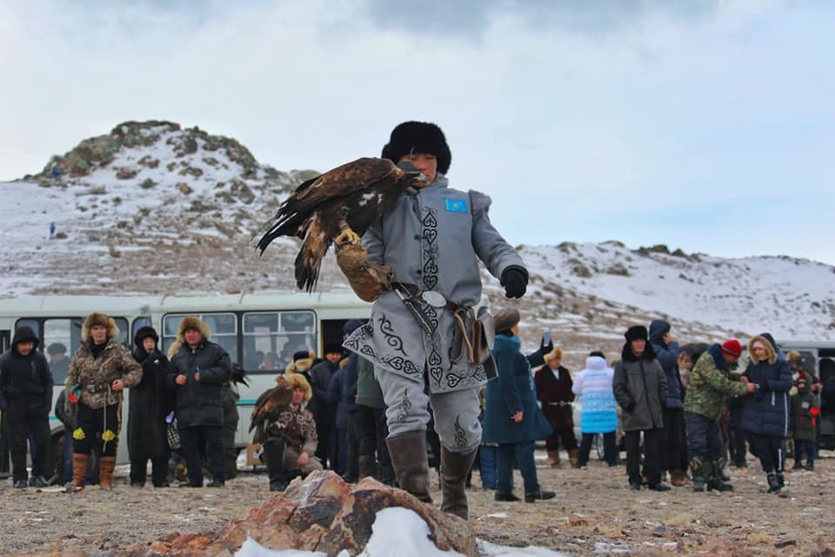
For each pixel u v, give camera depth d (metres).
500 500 12.28
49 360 19.48
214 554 5.02
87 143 131.12
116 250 79.94
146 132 134.62
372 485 5.16
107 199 108.50
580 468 19.00
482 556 5.52
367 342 5.61
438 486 14.24
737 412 18.53
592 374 19.14
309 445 13.46
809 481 15.33
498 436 12.15
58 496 12.12
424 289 5.70
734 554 6.60
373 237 5.78
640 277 127.25
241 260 79.31
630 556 6.31
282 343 21.92
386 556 4.78
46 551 6.49
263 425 13.40
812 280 137.62
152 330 14.54
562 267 124.31
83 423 13.39
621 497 12.64
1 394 14.04
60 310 19.77
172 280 70.75
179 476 16.11
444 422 5.84
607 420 18.97
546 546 6.54
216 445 14.33
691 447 13.48
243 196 115.25
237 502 11.26
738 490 13.76
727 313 119.06
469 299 5.78
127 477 17.33
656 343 14.80
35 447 14.17
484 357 5.73
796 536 8.16
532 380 12.45
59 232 87.25
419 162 6.05
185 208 105.19
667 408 14.42
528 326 72.94
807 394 18.06
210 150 132.12
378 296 5.62
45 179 123.50
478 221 5.93
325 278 63.75
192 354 14.30
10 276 71.06
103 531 7.89
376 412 13.40
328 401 15.52
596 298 98.81
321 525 5.11
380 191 5.57
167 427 14.88
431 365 5.65
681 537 7.83
